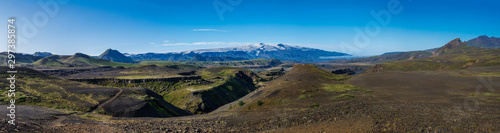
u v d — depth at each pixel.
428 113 23.70
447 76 86.12
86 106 67.94
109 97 87.00
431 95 42.56
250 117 31.77
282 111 35.12
